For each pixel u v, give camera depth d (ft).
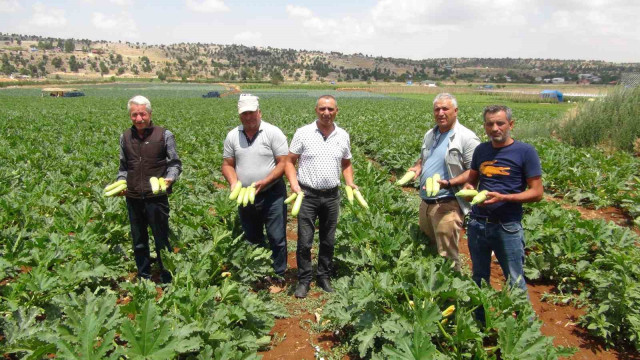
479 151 13.93
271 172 17.11
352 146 48.08
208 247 16.58
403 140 49.96
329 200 16.75
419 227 18.48
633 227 26.27
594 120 52.37
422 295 13.07
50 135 53.16
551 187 34.14
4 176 28.55
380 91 319.27
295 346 14.38
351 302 14.06
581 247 18.37
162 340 10.36
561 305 16.96
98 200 22.99
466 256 21.61
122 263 17.99
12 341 11.71
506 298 12.39
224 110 118.42
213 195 25.40
